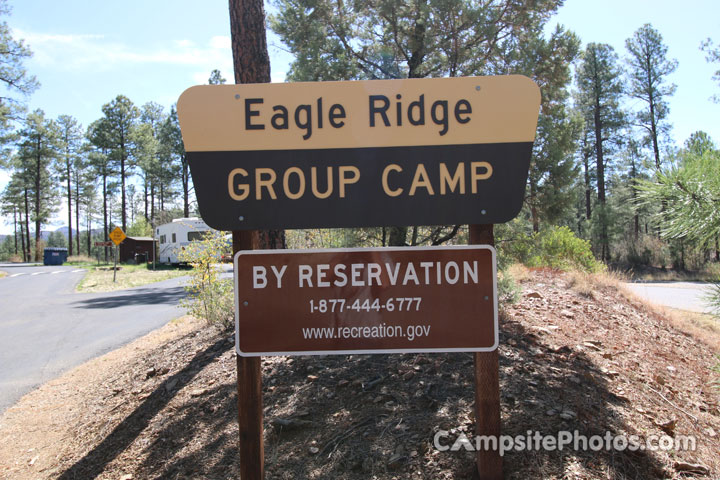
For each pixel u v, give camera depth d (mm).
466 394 3697
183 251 7188
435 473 2934
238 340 2771
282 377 4340
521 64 6871
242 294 2783
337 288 2775
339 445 3295
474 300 2754
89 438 4266
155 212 66438
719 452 3434
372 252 2770
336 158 2830
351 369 4301
